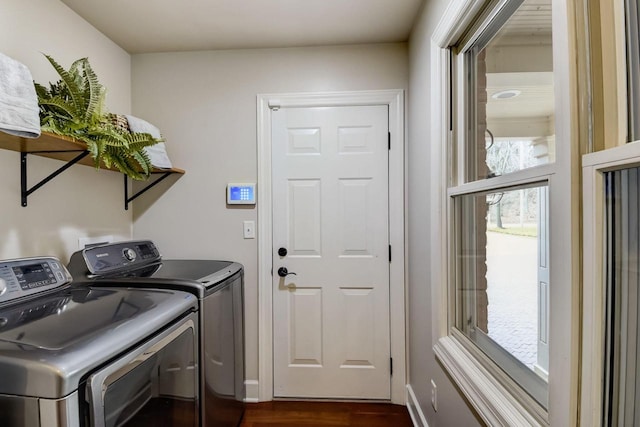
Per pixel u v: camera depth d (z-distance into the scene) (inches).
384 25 75.7
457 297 56.6
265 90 85.3
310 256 85.4
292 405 83.5
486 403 39.8
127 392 37.5
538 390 34.6
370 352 84.8
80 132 51.2
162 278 60.8
